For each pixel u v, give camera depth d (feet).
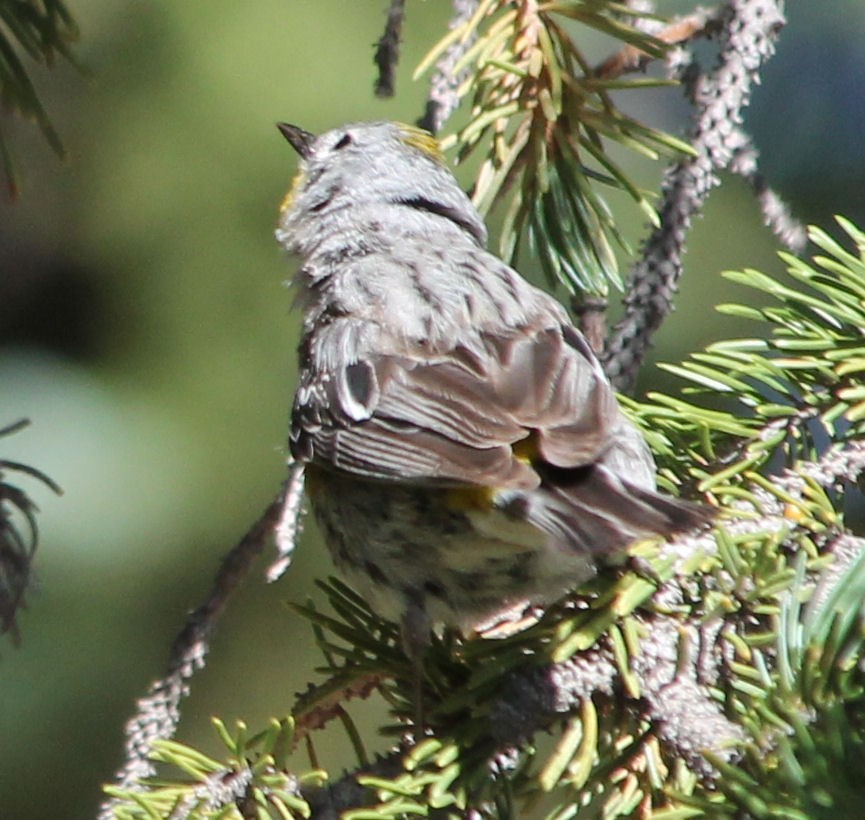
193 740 46.70
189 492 46.60
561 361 27.17
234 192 46.68
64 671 46.55
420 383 27.61
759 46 30.45
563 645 24.02
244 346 46.70
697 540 25.23
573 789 24.11
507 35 29.19
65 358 48.80
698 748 23.13
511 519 25.23
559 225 30.27
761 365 26.35
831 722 20.51
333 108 46.19
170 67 46.91
